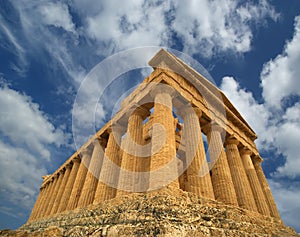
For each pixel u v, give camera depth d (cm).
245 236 1007
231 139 2202
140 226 854
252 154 2481
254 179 2153
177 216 910
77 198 2314
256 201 2017
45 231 1159
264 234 1168
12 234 1095
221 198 1595
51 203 2998
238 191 1862
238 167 2009
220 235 915
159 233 763
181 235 792
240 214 1266
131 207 1069
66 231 1177
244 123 2525
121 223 974
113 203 1297
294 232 1636
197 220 965
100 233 941
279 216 2134
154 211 929
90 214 1350
